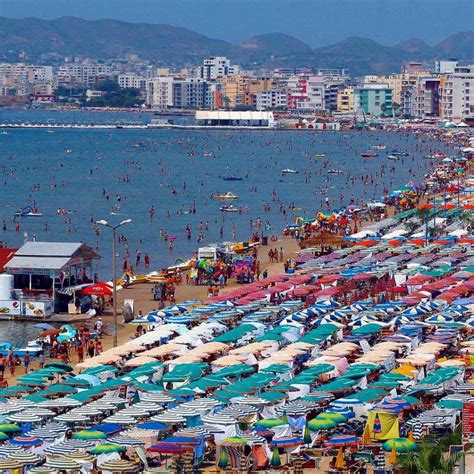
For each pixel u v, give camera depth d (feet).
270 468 354.95
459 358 472.44
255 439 360.89
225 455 356.18
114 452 349.20
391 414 374.22
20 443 358.43
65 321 637.71
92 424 390.21
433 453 324.60
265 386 427.74
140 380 437.58
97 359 485.97
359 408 397.80
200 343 521.65
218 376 440.45
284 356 476.95
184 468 352.28
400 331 531.91
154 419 381.40
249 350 494.18
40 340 561.43
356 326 557.74
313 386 432.25
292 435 377.09
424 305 598.34
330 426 374.22
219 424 373.61
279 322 569.23
